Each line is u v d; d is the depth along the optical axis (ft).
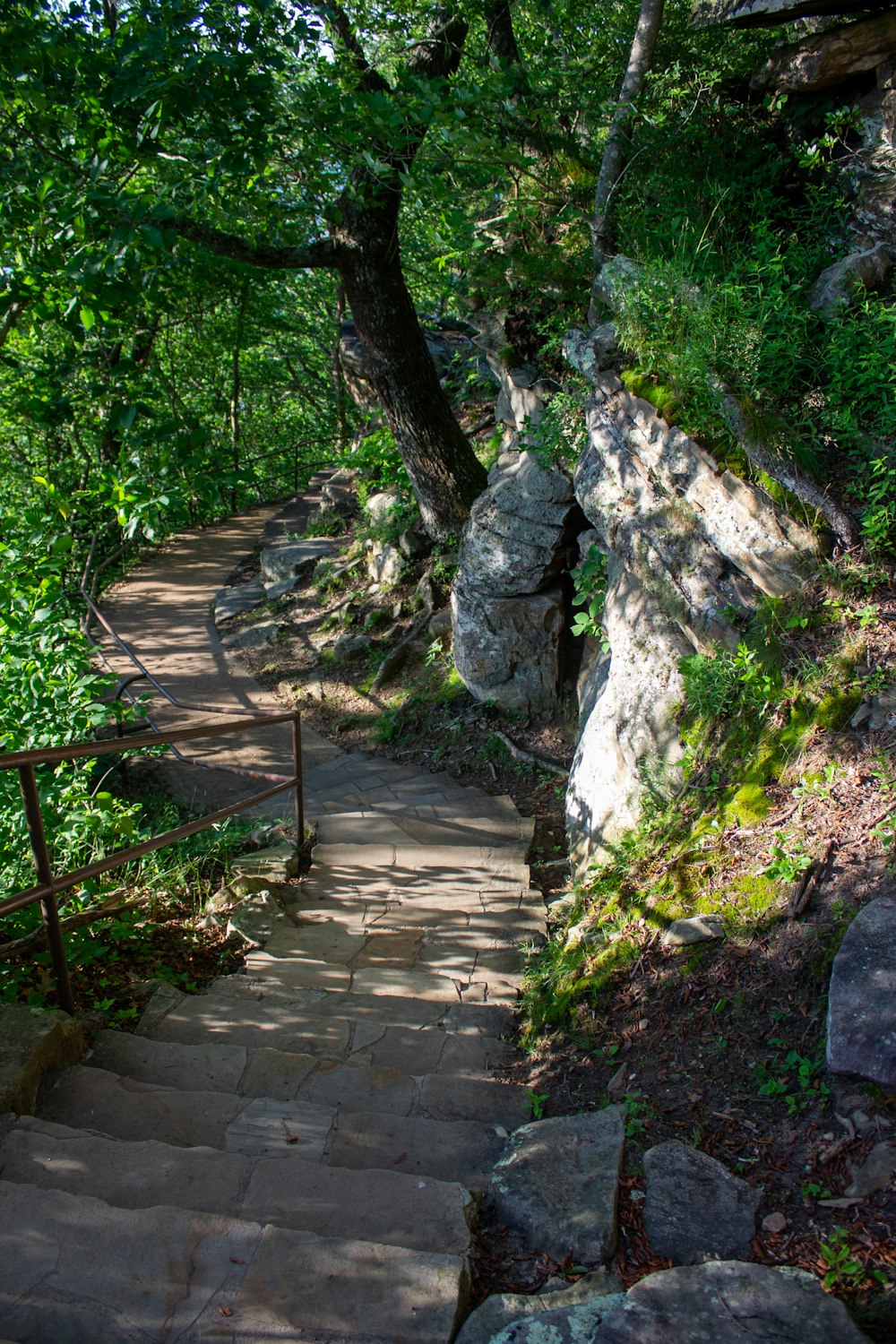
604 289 17.70
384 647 31.76
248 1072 10.28
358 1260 6.77
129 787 24.49
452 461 31.89
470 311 28.63
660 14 18.58
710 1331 5.95
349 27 24.47
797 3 16.58
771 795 11.43
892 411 12.95
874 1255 6.70
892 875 9.39
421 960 14.65
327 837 20.25
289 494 60.85
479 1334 6.30
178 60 17.34
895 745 10.72
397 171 22.85
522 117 23.24
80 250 16.93
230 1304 6.44
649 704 15.25
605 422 16.30
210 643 35.37
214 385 64.49
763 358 14.02
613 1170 7.95
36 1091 9.34
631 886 12.29
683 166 19.10
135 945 14.52
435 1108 9.76
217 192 20.29
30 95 16.98
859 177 16.72
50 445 43.24
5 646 16.25
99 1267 6.68
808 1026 8.81
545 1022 11.33
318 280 64.03
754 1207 7.38
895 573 12.44
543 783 23.52
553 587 24.76
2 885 14.84
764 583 13.50
